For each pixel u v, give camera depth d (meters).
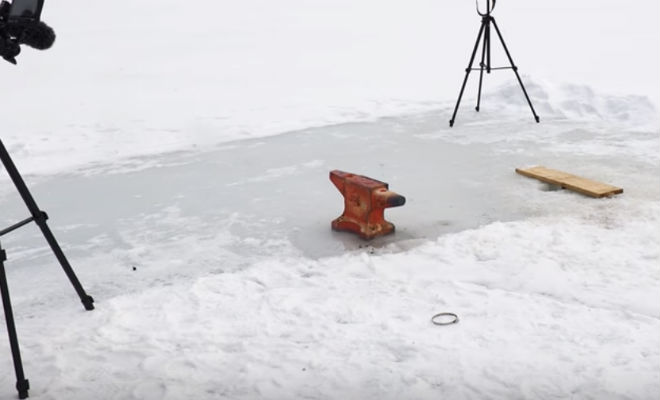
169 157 8.91
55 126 10.97
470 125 9.57
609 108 9.82
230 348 4.23
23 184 4.49
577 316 4.39
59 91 14.21
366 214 5.94
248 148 9.08
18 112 12.20
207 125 10.50
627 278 4.92
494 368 3.81
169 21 26.23
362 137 9.30
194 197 7.30
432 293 4.83
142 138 9.96
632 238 5.61
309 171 7.95
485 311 4.52
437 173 7.64
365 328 4.39
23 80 15.66
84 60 18.23
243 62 17.22
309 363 3.97
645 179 7.05
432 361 3.93
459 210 6.53
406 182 7.39
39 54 19.23
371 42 19.97
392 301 4.76
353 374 3.84
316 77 14.79
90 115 11.72
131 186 7.80
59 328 4.64
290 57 17.75
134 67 16.92
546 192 6.88
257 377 3.85
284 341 4.27
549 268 5.14
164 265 5.70
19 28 3.99
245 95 12.98
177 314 4.75
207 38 21.80
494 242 5.69
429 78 14.26
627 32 19.89
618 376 3.65
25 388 3.78
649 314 4.43
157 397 3.72
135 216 6.86
